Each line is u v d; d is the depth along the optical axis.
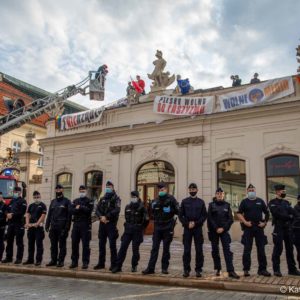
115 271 8.91
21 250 10.55
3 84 34.56
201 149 18.19
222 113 17.66
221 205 8.60
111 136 21.11
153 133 19.77
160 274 8.61
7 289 7.36
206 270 9.15
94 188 21.62
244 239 8.44
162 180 19.38
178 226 17.78
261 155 16.61
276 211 8.47
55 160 23.25
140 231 9.14
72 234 9.75
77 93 25.42
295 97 16.25
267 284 7.39
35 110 24.98
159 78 20.94
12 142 33.28
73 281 8.45
